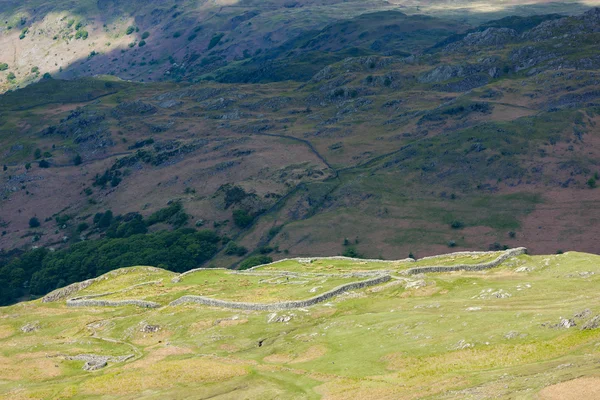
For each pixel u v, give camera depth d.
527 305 104.94
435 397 76.00
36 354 122.44
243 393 90.06
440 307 112.50
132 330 133.38
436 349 92.81
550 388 68.19
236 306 133.62
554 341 85.00
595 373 69.56
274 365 100.44
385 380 86.44
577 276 121.81
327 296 130.38
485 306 108.12
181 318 133.75
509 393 70.56
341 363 96.12
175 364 102.38
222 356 107.75
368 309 120.56
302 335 111.12
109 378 100.12
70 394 96.38
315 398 84.94
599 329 83.75
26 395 97.94
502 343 89.12
